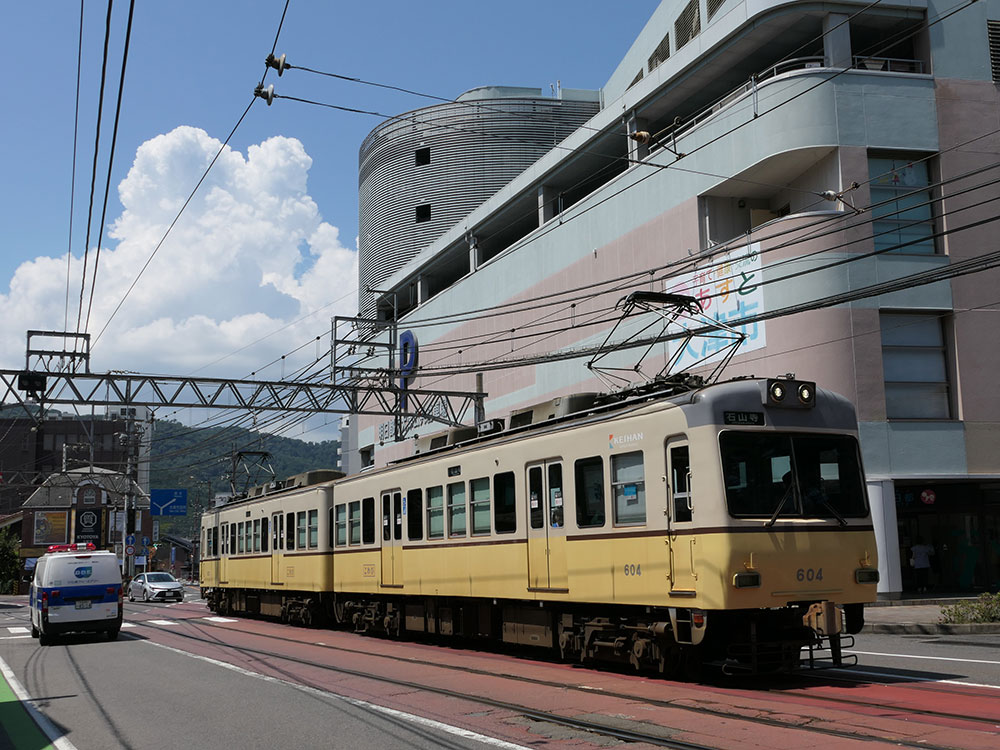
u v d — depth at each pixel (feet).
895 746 21.80
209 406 88.74
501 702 30.66
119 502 216.95
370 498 61.77
